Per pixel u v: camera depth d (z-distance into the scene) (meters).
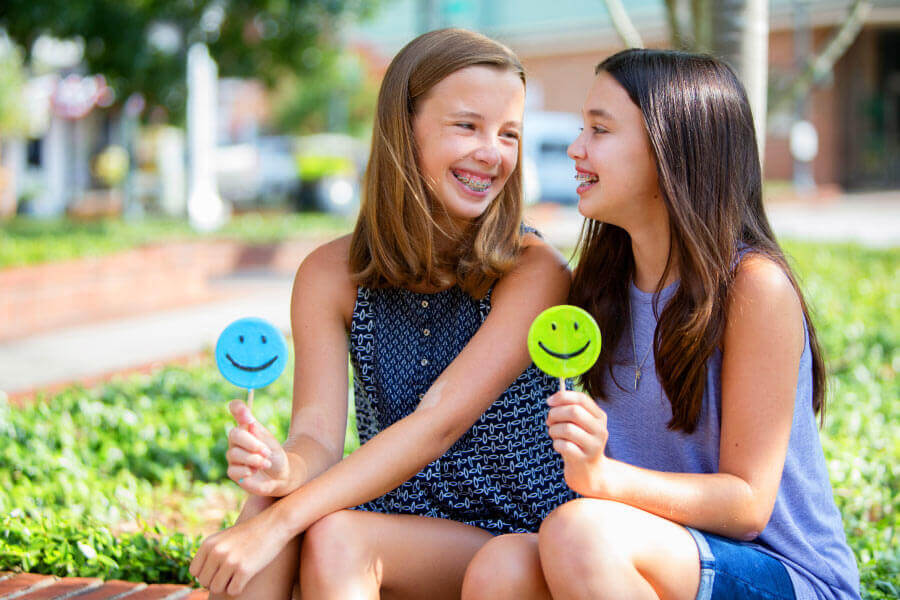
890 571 2.66
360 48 24.73
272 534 1.88
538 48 25.72
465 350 2.18
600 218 2.16
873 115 24.70
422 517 2.05
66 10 10.12
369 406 2.37
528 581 1.82
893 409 4.16
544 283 2.26
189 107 13.12
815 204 19.88
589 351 1.86
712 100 2.07
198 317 8.07
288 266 11.52
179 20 11.48
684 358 2.02
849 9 6.38
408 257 2.23
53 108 19.12
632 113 2.07
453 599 2.04
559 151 18.72
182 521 3.32
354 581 1.88
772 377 1.96
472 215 2.23
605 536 1.74
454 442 2.16
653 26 23.80
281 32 11.64
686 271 2.04
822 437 3.72
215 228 13.17
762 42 5.01
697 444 2.11
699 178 2.05
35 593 2.50
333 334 2.30
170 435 4.14
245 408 1.93
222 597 1.90
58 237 10.14
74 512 3.12
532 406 2.29
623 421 2.21
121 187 20.56
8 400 4.77
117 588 2.55
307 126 25.66
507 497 2.27
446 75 2.19
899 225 15.09
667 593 1.81
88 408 4.43
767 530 2.00
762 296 1.98
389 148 2.23
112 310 8.25
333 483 1.95
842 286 7.32
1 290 7.24
